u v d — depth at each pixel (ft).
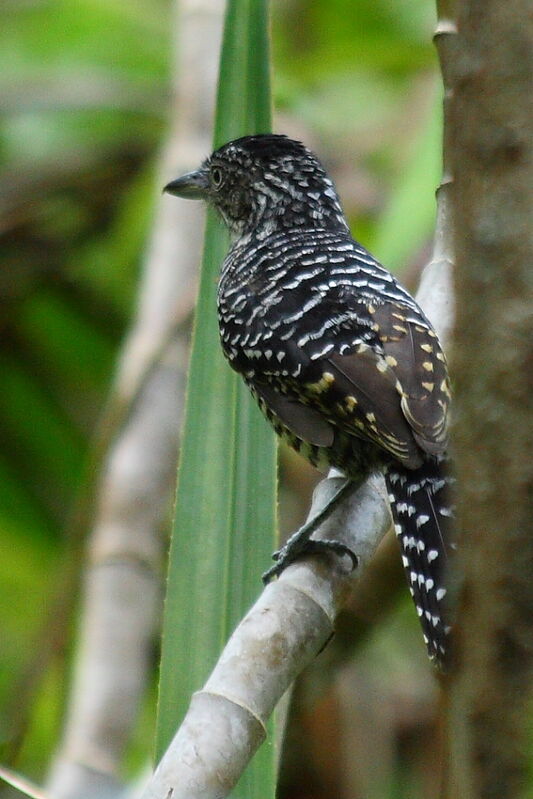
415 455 23.73
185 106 40.14
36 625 40.50
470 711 9.59
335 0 48.80
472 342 9.74
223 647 20.07
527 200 9.71
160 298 36.76
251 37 23.22
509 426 9.57
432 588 21.88
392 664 40.27
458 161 10.08
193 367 21.66
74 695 34.17
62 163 45.47
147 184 45.37
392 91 46.29
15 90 45.39
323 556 21.07
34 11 47.88
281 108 45.34
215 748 16.70
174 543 20.63
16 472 42.98
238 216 34.55
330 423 26.30
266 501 20.92
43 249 44.68
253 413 21.42
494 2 9.81
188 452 21.16
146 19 47.39
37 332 44.27
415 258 35.91
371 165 45.03
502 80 9.79
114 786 32.55
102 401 43.80
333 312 27.12
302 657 18.62
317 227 32.94
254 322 27.91
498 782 9.47
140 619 35.14
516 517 9.53
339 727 38.11
